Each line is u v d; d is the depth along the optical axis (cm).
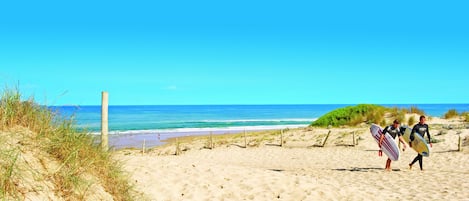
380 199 898
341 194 901
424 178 1205
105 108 746
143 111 12312
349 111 3041
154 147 2530
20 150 454
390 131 1380
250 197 818
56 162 487
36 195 409
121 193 566
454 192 989
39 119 538
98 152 582
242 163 1742
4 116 494
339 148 2080
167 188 790
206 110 13525
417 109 3114
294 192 869
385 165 1529
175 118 7656
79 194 463
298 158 1838
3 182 385
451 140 2020
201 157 1980
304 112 11494
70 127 559
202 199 770
